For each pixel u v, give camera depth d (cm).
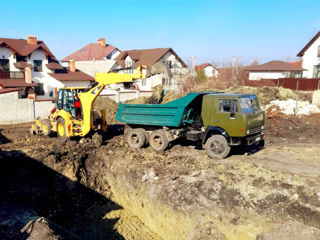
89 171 1176
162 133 1119
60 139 1316
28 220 781
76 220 966
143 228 955
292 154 1050
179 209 869
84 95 1209
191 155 1077
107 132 1446
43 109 2003
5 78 2706
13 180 1028
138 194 1006
